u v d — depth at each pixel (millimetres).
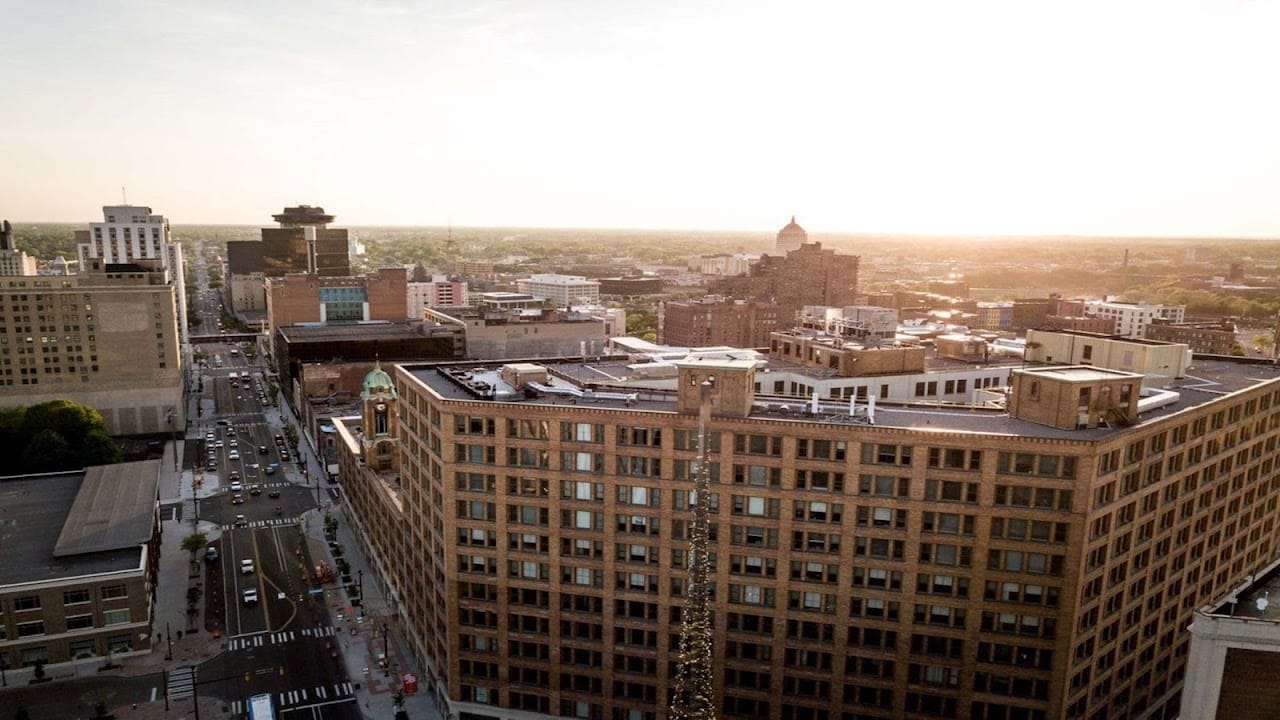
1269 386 115938
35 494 168250
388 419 174250
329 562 172750
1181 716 66000
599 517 100250
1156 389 112250
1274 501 125250
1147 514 96375
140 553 140500
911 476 89875
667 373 124812
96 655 133125
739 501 95438
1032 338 150500
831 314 197625
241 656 134750
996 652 90688
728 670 98750
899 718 94312
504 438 101375
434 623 116938
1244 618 62719
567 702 105375
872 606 93438
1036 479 86625
